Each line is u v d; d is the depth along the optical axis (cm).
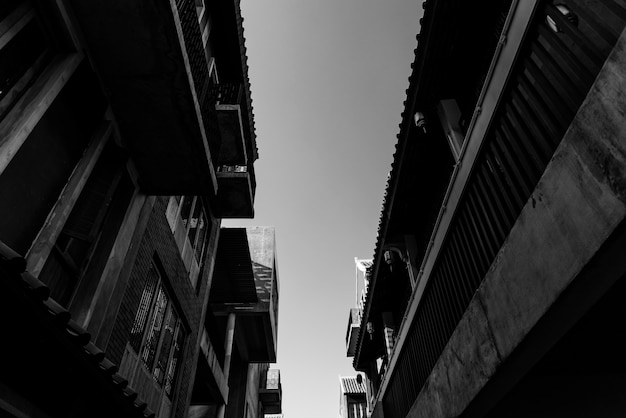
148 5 449
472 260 518
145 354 688
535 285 348
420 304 739
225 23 1004
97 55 497
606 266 286
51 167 454
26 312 298
